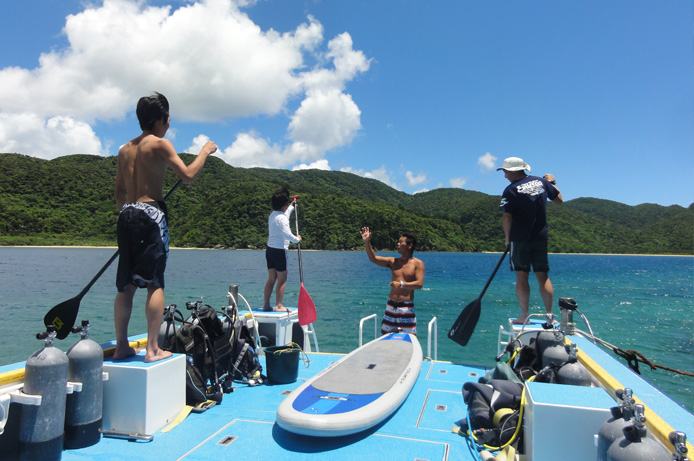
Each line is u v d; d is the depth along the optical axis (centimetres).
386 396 310
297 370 411
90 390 264
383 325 514
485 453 248
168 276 3434
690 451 160
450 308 2003
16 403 241
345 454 258
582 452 208
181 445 270
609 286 3297
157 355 303
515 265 458
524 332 418
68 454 255
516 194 447
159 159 308
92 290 2339
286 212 582
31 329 1373
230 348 388
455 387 386
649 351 1266
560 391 233
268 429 296
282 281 579
